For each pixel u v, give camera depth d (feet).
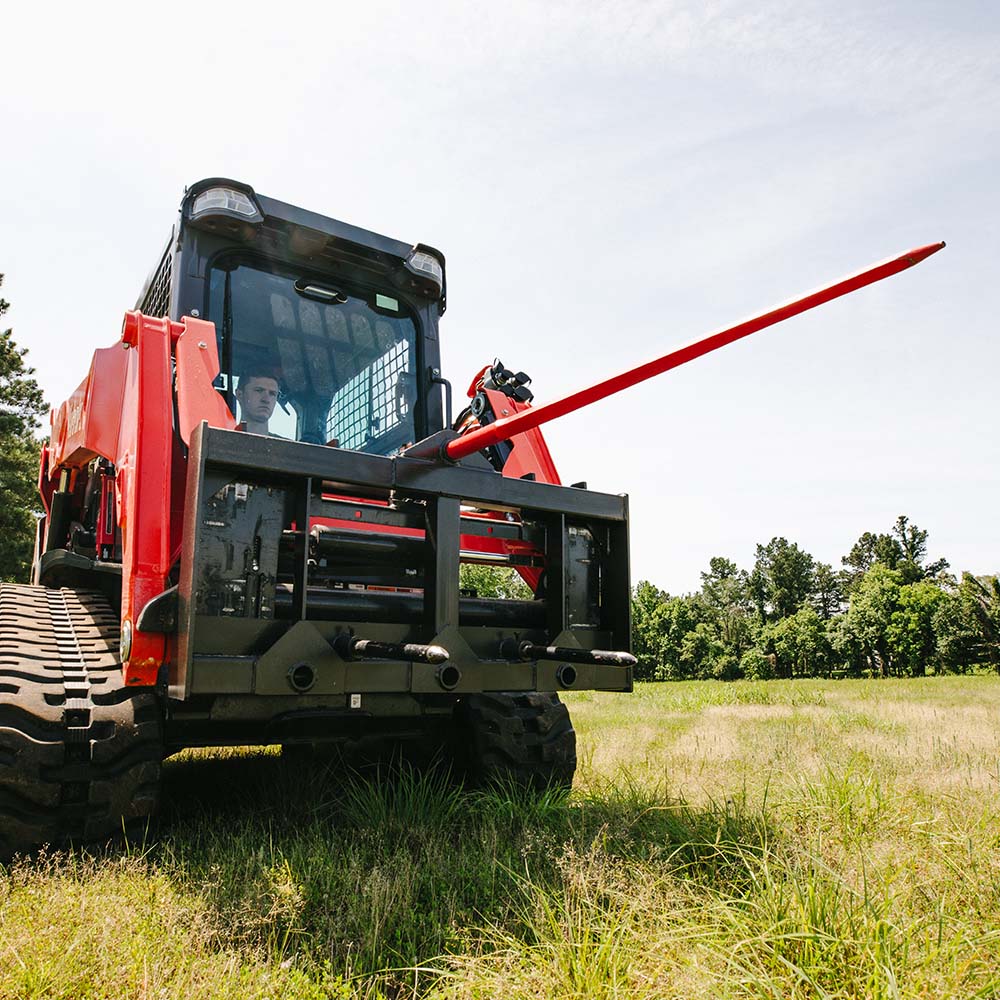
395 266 14.65
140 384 9.86
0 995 5.67
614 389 9.52
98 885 7.83
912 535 332.80
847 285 8.25
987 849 9.11
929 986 5.86
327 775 13.70
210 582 8.84
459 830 10.92
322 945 7.06
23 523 79.82
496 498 11.00
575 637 11.68
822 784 12.37
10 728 8.66
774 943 6.34
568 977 6.09
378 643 9.02
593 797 12.29
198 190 12.55
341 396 14.02
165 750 11.09
